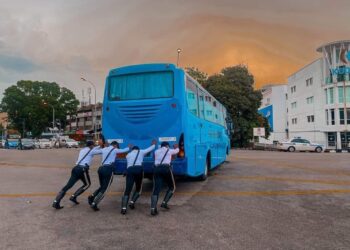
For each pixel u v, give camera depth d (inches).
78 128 3846.0
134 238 212.8
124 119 363.9
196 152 399.5
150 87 364.2
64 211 291.0
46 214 280.2
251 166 668.1
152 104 356.5
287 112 2647.6
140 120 358.3
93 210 293.3
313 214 270.7
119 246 197.9
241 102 1758.1
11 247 198.5
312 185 420.2
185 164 347.6
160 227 237.3
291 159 861.8
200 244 199.5
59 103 2923.2
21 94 2878.9
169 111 352.8
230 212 279.3
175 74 360.5
